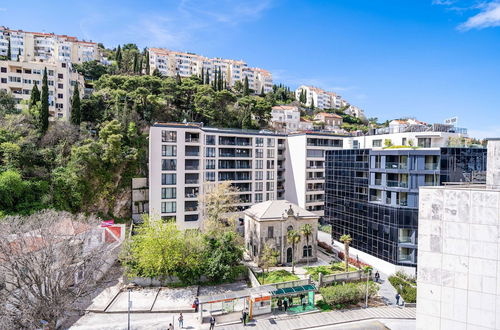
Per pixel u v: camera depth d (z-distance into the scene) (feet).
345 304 115.55
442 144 164.76
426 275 64.80
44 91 188.34
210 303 105.29
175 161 178.19
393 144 183.93
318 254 168.86
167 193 176.76
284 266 149.59
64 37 380.17
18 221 101.71
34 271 91.09
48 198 155.12
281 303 112.37
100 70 317.01
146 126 224.94
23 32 367.04
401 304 116.06
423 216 65.05
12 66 225.35
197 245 133.39
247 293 108.68
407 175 143.74
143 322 101.04
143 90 230.07
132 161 194.39
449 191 62.18
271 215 151.12
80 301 111.65
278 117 366.63
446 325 62.90
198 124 202.18
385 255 148.97
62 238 102.53
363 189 166.40
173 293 121.19
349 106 549.95
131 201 193.26
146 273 124.26
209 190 179.52
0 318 80.23
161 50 439.63
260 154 220.64
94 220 129.18
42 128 185.88
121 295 118.32
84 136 192.34
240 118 278.67
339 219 187.42
